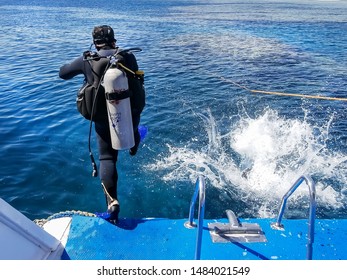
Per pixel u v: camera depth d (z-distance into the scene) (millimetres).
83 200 5344
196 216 5043
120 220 3400
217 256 2939
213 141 7285
